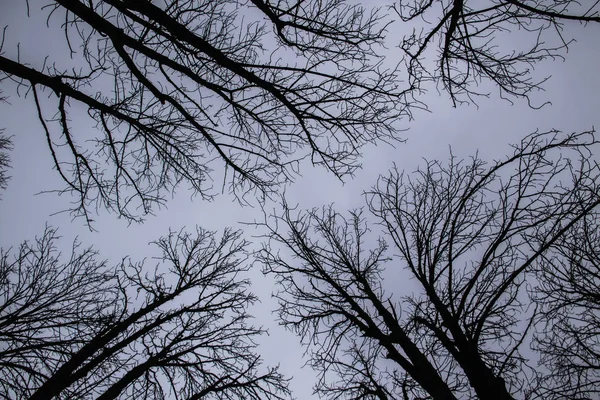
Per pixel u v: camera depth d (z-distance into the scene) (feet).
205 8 15.87
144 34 14.69
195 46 13.64
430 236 21.94
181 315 23.07
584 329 18.33
